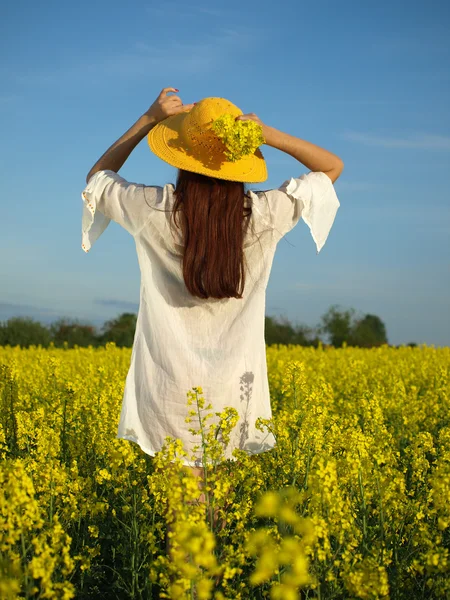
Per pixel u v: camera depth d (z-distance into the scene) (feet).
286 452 12.57
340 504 9.21
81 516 11.84
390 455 13.94
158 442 10.61
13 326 89.51
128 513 12.35
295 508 10.62
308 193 10.20
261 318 10.70
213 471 10.86
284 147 10.68
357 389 27.73
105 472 11.59
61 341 91.45
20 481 8.48
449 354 52.47
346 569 8.89
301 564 7.25
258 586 10.24
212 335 10.53
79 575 11.41
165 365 10.42
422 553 10.01
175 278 10.43
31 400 22.34
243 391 10.72
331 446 13.28
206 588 7.40
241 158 9.94
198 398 10.40
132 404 10.79
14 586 7.34
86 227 10.84
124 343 87.61
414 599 9.90
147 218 10.21
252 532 9.94
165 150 10.18
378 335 120.16
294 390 15.33
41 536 9.14
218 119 9.53
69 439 16.79
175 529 8.05
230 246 9.96
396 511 11.49
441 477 10.07
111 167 11.14
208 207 9.95
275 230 10.27
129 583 11.32
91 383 24.98
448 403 23.94
